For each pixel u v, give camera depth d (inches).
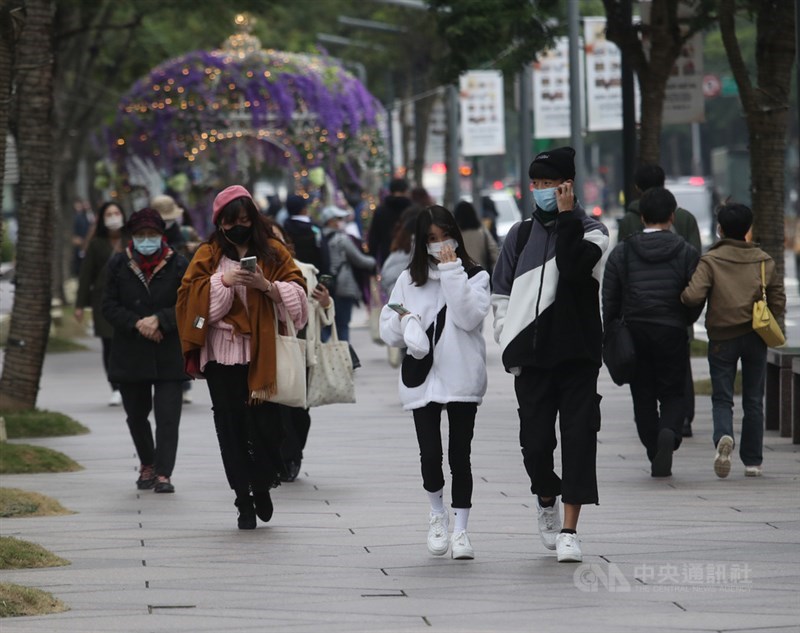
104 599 789.2
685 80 2086.6
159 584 826.8
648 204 1157.7
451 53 1984.5
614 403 1683.1
